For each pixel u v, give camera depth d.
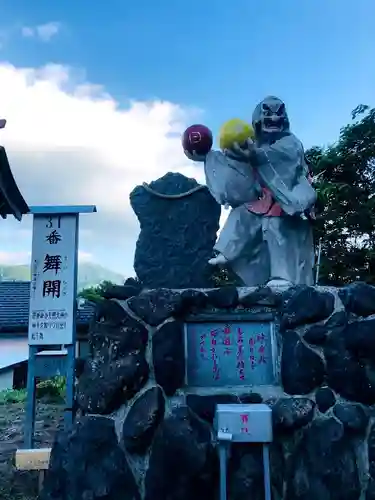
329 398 4.27
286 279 4.89
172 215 5.57
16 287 18.75
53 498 4.06
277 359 4.50
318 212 7.75
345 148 8.16
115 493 4.01
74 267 5.96
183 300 4.55
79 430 4.23
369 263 7.93
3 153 4.85
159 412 4.23
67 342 5.80
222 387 4.43
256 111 5.11
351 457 4.09
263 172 4.91
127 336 4.47
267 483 3.64
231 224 5.23
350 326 4.42
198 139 5.30
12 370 15.51
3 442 8.48
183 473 4.01
